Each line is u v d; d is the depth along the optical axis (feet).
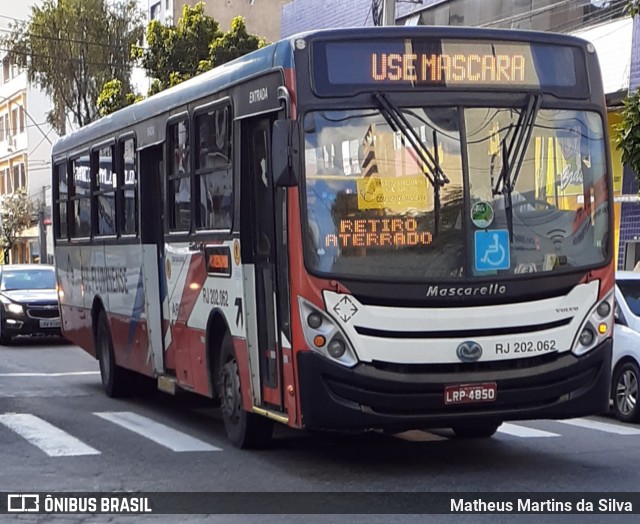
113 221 54.75
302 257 33.12
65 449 40.91
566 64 35.45
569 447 40.68
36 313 90.48
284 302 34.30
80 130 61.46
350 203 33.32
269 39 199.21
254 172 37.14
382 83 33.83
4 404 54.80
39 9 175.94
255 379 37.17
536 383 33.96
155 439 43.21
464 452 39.52
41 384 64.13
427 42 34.14
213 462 37.78
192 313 43.29
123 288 53.31
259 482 34.09
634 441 42.27
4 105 267.80
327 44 33.81
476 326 33.50
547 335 34.06
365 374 32.89
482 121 34.14
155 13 196.75
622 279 51.39
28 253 251.60
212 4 194.70
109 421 48.60
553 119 34.96
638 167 55.67
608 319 35.17
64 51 172.35
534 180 34.45
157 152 48.93
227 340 40.04
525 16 94.94
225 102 39.06
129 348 53.01
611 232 35.47
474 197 33.81
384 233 33.35
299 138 33.06
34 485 34.27
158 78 136.46
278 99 34.19
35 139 247.29
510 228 33.99
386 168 33.55
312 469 36.22
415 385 32.96
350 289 33.01
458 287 33.32
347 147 33.50
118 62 173.17
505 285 33.65
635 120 55.21
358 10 123.03
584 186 35.17
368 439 42.70
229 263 38.78
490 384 33.40
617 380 48.24
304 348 33.14
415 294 33.14
